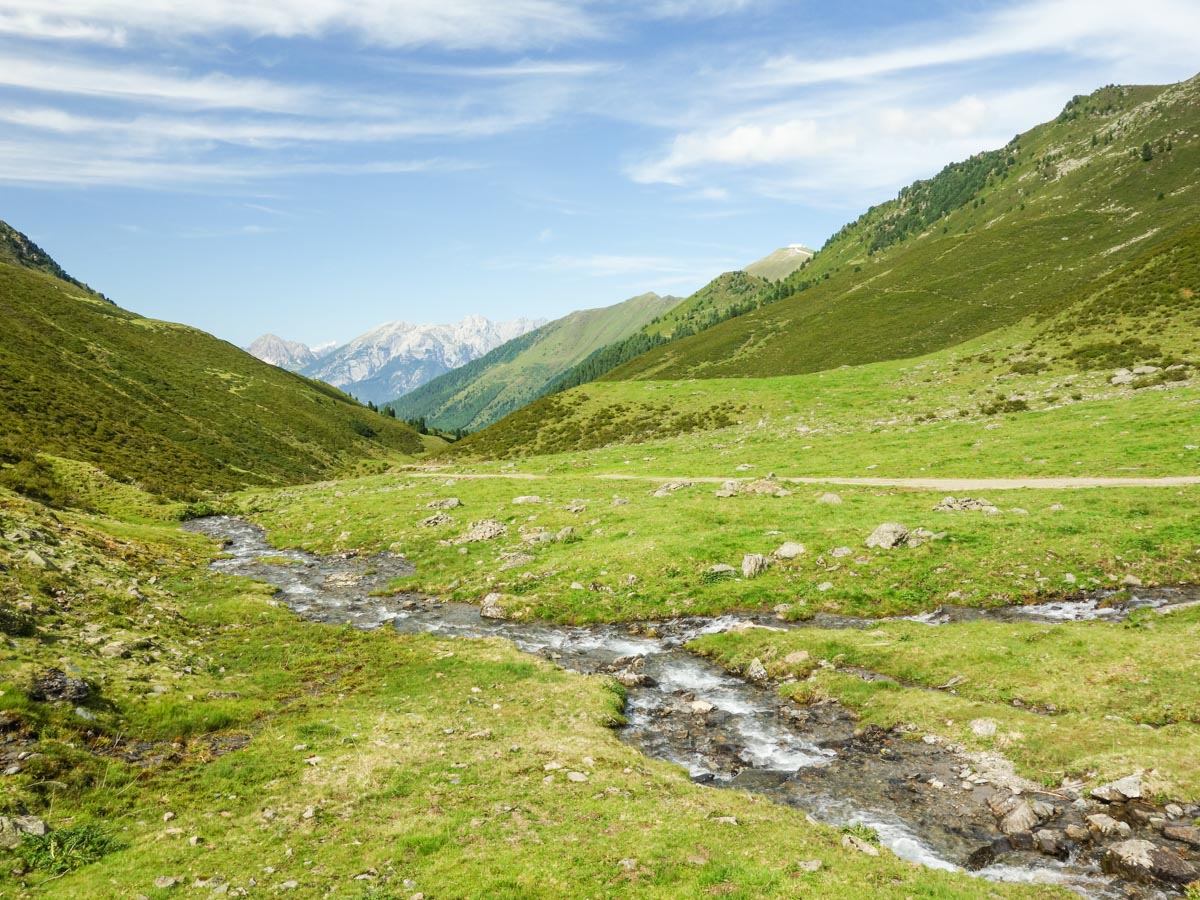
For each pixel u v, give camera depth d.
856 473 58.94
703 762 21.09
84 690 20.84
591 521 50.81
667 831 15.49
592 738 21.86
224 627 34.34
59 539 39.19
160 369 153.00
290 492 92.56
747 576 37.62
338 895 13.02
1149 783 16.73
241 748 20.91
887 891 13.02
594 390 130.50
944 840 16.14
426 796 17.67
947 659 26.14
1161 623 26.77
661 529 46.19
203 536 61.66
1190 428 50.47
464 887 13.24
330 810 16.91
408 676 28.44
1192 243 91.81
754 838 15.28
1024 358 89.31
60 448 80.94
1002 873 14.70
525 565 44.03
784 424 89.12
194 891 13.09
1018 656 25.28
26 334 125.12
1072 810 16.72
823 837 15.66
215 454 120.94
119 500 69.62
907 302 192.00
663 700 26.23
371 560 52.25
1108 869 14.29
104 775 17.59
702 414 104.94
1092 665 23.78
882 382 99.25
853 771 19.92
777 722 23.75
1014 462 52.94
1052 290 165.62
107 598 32.47
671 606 36.34
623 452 89.88
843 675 26.05
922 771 19.56
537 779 18.80
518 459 99.56
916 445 64.19
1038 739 19.78
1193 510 36.41
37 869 13.42
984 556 35.38
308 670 28.98
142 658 26.34
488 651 31.39
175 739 20.98
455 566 47.19
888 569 35.88
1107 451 50.09
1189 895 12.98
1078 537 35.53
